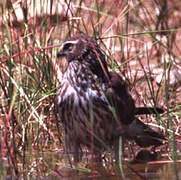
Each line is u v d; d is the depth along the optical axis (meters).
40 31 13.08
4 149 10.58
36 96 11.85
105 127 10.82
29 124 11.73
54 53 13.15
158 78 14.52
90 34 14.20
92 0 15.41
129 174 9.72
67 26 13.56
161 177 9.41
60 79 12.55
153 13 17.09
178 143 11.47
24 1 13.12
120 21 13.99
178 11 20.17
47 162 10.49
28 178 9.55
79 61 10.98
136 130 11.38
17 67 12.35
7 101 12.09
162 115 12.47
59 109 11.01
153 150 11.45
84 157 11.02
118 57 14.43
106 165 10.43
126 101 11.10
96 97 10.70
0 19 14.15
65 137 11.10
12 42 12.60
